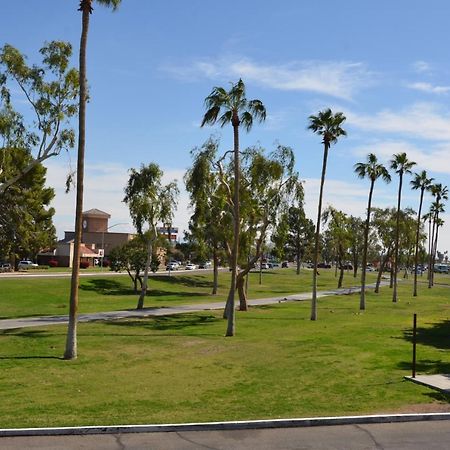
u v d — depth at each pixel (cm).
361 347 2548
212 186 4059
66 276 6806
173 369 2017
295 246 12600
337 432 1180
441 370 1947
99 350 2466
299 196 4272
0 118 2867
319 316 4297
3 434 1130
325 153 4359
